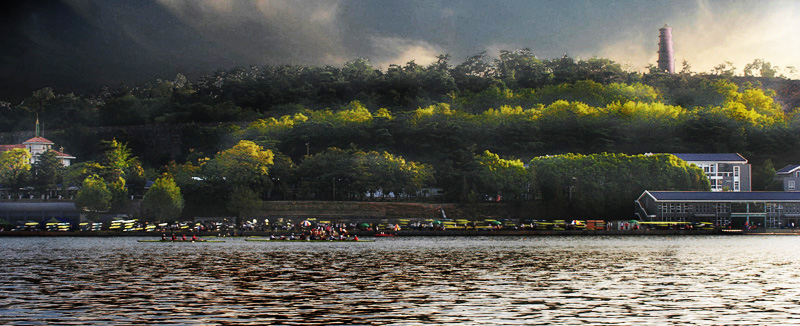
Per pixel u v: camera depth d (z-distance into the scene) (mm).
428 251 169750
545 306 87000
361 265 135250
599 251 169750
